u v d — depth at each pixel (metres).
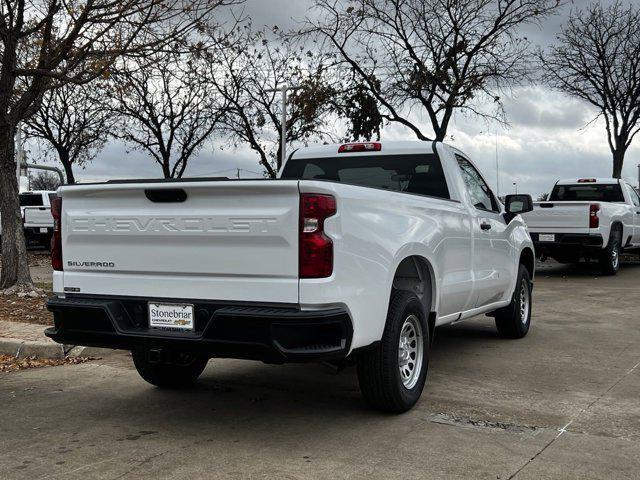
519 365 6.65
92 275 4.76
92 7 9.83
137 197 4.56
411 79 22.20
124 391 5.76
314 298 4.09
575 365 6.64
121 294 4.66
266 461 4.04
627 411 5.07
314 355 4.08
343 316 4.18
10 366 6.75
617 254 15.92
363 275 4.41
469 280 6.27
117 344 4.62
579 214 14.80
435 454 4.15
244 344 4.15
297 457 4.11
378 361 4.75
